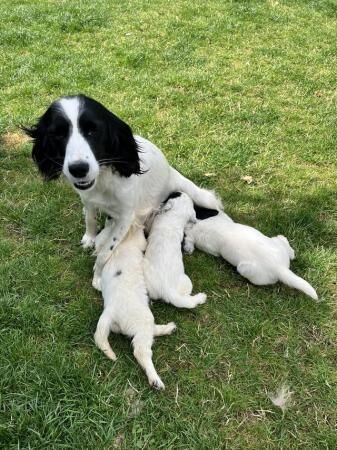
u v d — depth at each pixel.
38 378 0.91
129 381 0.93
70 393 0.89
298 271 1.17
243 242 1.12
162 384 0.90
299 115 1.76
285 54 2.20
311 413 0.90
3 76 1.93
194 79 1.94
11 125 1.66
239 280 1.15
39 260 1.18
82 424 0.86
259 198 1.40
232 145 1.59
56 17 2.43
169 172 1.28
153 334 0.96
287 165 1.52
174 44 2.24
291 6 2.73
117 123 1.03
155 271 1.05
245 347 1.00
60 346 0.98
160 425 0.86
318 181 1.46
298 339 1.02
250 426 0.88
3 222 1.29
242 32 2.40
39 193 1.37
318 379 0.95
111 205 1.11
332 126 1.70
